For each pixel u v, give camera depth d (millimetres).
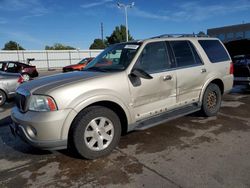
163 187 2768
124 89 3625
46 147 3166
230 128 4562
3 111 7012
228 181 2828
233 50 8789
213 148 3719
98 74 3654
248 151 3572
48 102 3121
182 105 4512
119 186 2828
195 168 3146
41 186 2904
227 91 5500
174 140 4086
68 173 3170
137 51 3928
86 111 3346
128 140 4148
